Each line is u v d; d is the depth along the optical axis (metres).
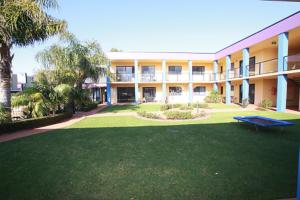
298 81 15.61
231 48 19.66
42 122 9.67
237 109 15.78
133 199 3.10
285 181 3.58
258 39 15.38
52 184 3.61
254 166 4.27
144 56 23.22
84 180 3.75
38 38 9.65
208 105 19.02
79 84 15.55
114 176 3.90
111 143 6.22
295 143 5.95
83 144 6.17
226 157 4.84
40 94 10.41
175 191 3.30
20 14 8.23
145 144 6.05
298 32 12.84
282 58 13.05
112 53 22.89
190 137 6.82
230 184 3.50
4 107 8.71
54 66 14.18
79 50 14.80
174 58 23.59
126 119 11.22
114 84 25.05
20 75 29.12
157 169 4.20
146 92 25.98
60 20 9.84
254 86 19.52
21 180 3.78
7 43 8.92
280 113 12.66
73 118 12.23
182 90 26.22
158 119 10.95
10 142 6.62
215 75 23.88
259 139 6.44
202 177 3.79
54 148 5.80
